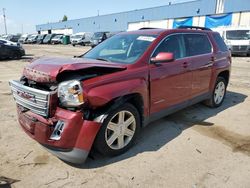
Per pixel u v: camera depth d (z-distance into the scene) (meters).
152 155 3.46
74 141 2.91
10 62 14.02
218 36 5.64
